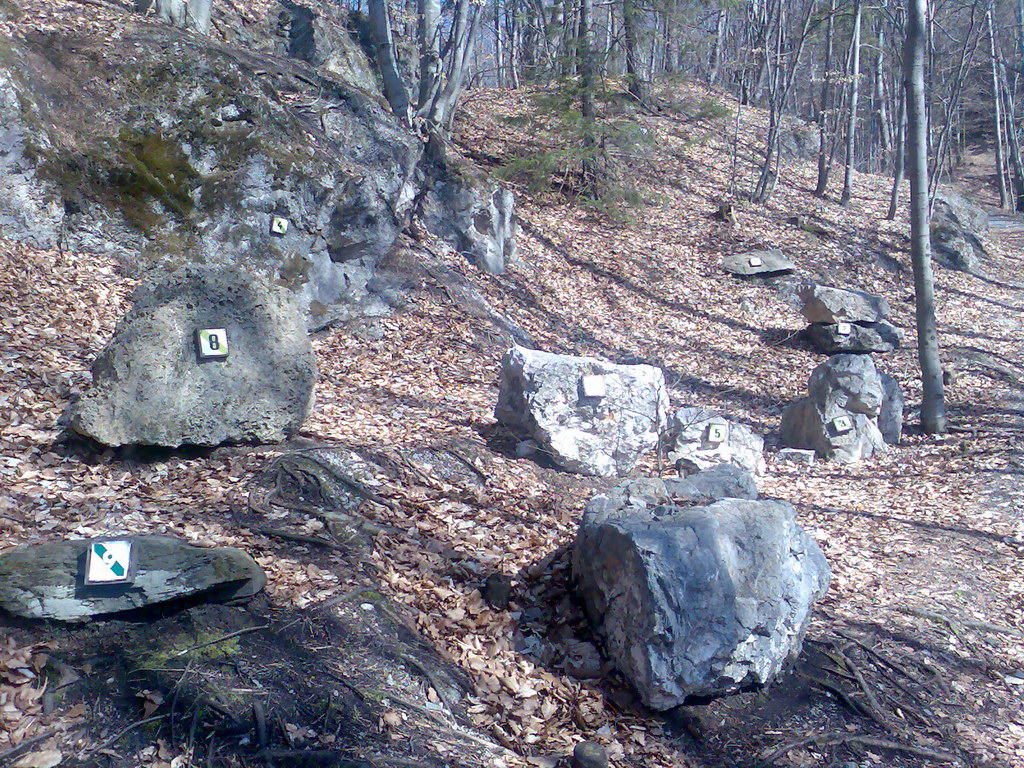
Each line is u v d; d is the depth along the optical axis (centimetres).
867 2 2145
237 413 545
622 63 1875
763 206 1847
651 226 1647
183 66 984
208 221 916
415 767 338
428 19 1501
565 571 508
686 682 409
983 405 1111
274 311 570
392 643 406
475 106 2052
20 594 362
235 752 330
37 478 482
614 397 675
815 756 402
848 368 909
